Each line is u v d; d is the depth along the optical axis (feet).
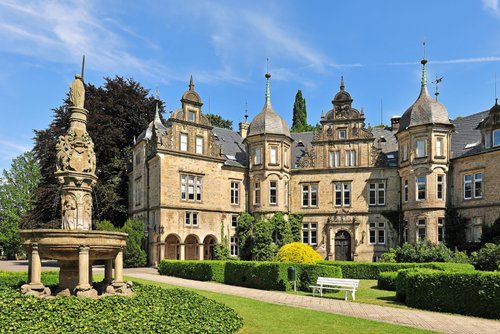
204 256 146.41
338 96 151.12
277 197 146.00
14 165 229.66
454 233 125.80
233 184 147.64
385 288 77.92
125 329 35.01
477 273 52.70
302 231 150.51
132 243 127.24
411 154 132.26
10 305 39.55
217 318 41.52
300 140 169.78
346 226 145.38
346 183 148.15
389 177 143.43
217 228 141.69
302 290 75.41
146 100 180.45
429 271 60.90
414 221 131.13
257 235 139.85
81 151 53.01
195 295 52.85
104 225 126.31
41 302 41.16
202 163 140.26
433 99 133.08
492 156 118.21
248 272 80.89
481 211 120.06
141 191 145.28
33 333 33.17
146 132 146.41
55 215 146.00
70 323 36.17
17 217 219.82
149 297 47.55
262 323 43.93
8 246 228.84
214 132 162.81
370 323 45.03
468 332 42.88
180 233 132.98
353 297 64.23
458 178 127.65
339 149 149.69
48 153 149.89
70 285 48.16
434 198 127.85
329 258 145.28
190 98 140.05
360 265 97.09
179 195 134.10
